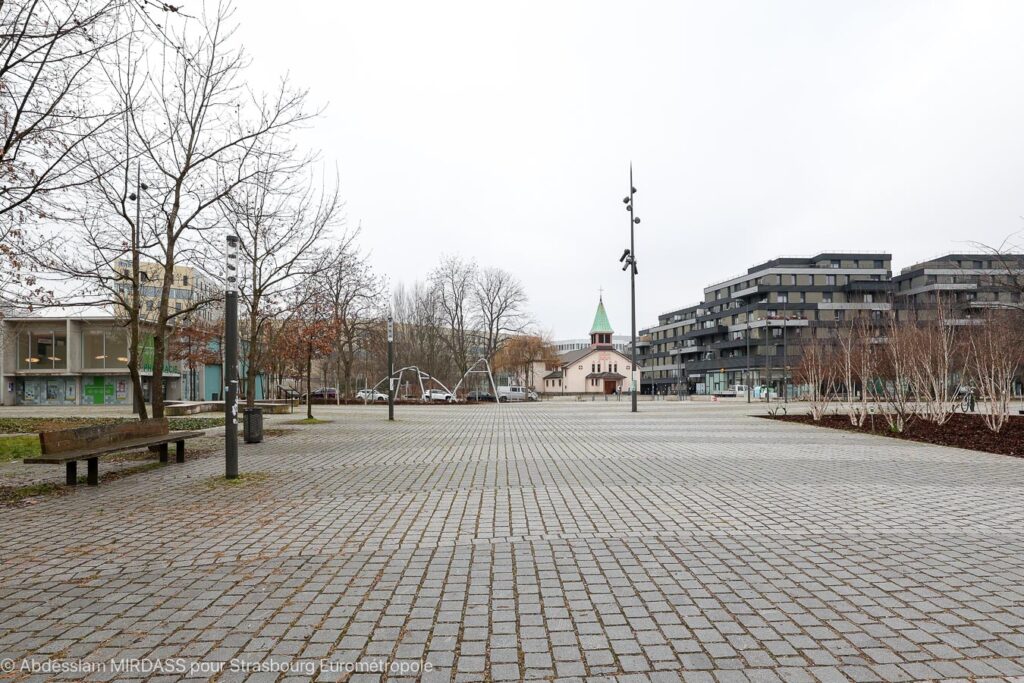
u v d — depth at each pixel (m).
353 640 3.90
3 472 10.69
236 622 4.20
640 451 13.65
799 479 9.77
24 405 52.09
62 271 11.80
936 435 16.50
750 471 10.62
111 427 10.05
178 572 5.25
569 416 28.14
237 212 14.15
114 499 8.31
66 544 6.12
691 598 4.60
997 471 10.54
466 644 3.84
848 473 10.37
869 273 85.31
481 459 12.37
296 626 4.12
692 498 8.27
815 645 3.80
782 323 81.06
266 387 56.44
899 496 8.37
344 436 17.58
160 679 3.43
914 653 3.69
